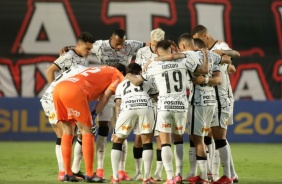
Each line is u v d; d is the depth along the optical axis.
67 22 49.06
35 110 44.47
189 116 21.06
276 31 50.66
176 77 20.33
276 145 43.66
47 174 25.20
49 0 49.03
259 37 50.53
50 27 48.91
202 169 21.08
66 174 22.12
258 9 50.78
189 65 20.34
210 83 20.73
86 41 23.44
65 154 21.91
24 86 48.19
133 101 20.91
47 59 48.62
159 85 20.53
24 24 48.69
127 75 21.05
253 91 49.72
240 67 49.78
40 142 43.44
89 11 49.28
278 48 50.25
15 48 48.38
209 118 21.16
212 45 22.69
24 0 48.91
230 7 50.62
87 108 21.38
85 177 22.02
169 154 20.41
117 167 21.19
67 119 21.69
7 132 44.25
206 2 50.31
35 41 48.69
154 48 24.19
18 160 31.16
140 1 49.72
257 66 49.97
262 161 32.00
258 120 45.75
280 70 50.09
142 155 22.20
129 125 21.11
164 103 20.36
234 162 31.38
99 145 23.14
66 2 49.16
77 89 21.20
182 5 50.09
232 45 50.41
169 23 49.91
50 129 44.62
